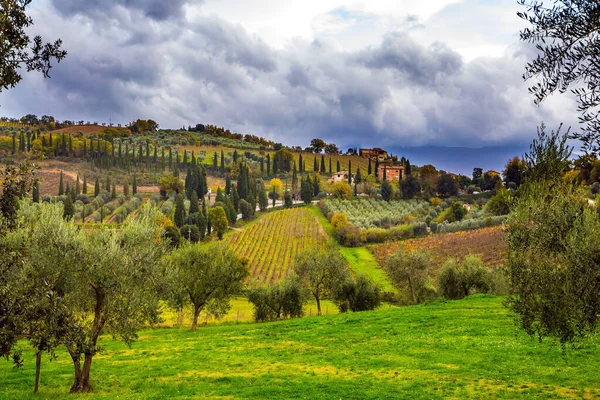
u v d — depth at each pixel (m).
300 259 73.19
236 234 172.12
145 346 43.62
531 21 12.14
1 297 14.80
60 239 26.50
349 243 143.62
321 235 164.38
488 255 107.25
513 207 19.94
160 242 32.41
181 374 32.47
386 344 37.41
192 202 176.50
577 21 11.45
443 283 68.56
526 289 18.64
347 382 27.97
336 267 69.81
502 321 40.81
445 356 32.28
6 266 14.69
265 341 42.84
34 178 14.52
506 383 25.56
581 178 18.81
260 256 143.75
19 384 29.89
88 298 29.27
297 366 33.16
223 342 43.66
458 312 46.06
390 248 133.00
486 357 31.02
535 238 18.67
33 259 24.48
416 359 32.31
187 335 49.72
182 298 55.19
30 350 41.66
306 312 79.50
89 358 28.39
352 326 45.62
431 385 26.30
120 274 27.78
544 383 25.03
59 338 17.20
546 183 19.16
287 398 25.20
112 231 30.50
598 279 16.55
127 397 26.25
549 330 18.16
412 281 75.44
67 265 26.22
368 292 67.69
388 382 27.48
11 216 14.49
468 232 135.38
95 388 29.00
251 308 81.12
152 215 32.19
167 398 26.02
